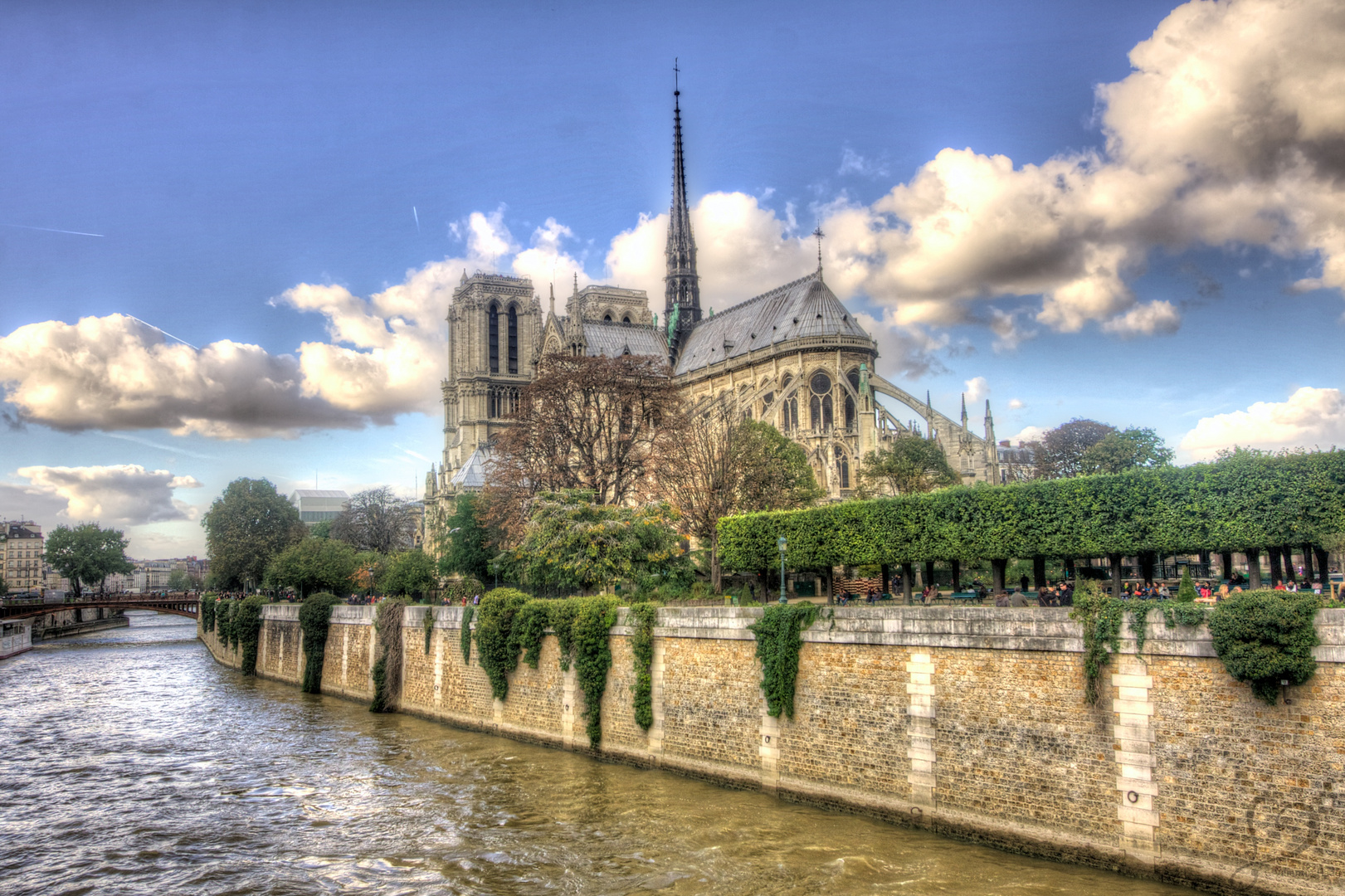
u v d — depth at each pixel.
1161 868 27.11
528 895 29.17
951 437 102.88
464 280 191.50
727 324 140.12
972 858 29.70
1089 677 28.64
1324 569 38.72
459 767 45.31
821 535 48.66
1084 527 39.28
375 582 106.12
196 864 33.03
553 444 78.00
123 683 83.62
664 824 34.78
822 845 31.58
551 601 49.41
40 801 41.53
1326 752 24.59
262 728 58.62
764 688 37.53
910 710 33.12
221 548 138.62
